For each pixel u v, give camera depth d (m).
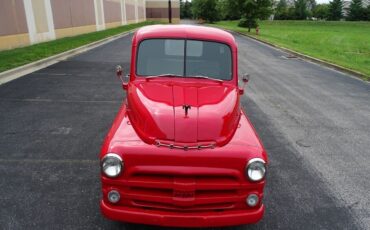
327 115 8.23
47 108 7.75
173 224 3.21
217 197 3.18
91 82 10.51
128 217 3.22
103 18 34.00
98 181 4.66
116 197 3.21
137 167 3.08
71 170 4.93
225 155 3.10
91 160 5.27
